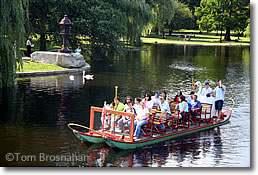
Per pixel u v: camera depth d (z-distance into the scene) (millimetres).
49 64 28828
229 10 75562
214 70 31812
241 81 25578
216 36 90938
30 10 33594
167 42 71812
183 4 91375
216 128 13781
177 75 27906
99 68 31000
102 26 34469
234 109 16812
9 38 19406
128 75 27141
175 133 12516
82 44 36250
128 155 10609
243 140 12242
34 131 12562
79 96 18641
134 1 40000
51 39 36781
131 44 49938
